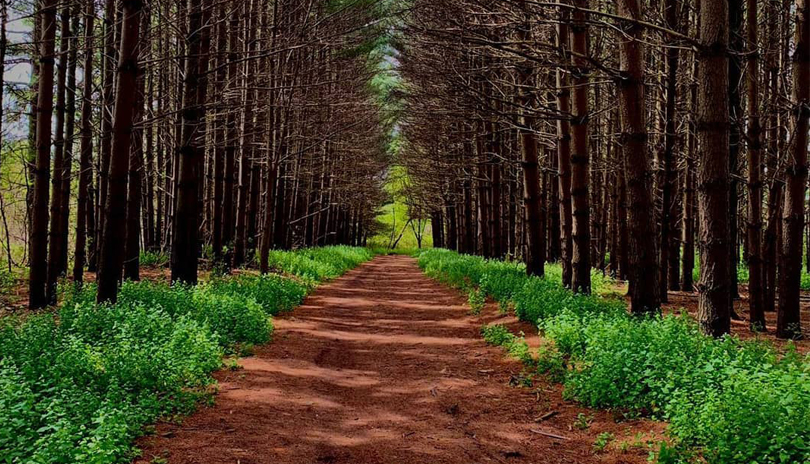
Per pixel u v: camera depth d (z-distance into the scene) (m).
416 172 41.09
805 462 4.28
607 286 19.17
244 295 12.97
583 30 12.11
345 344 11.17
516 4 11.88
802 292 20.89
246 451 5.57
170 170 24.42
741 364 6.10
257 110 17.06
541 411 6.97
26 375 6.30
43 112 11.62
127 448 5.06
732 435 4.81
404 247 87.44
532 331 10.87
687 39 7.34
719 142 7.38
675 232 19.52
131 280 14.16
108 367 6.81
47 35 11.39
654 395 6.27
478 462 5.55
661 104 17.08
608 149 22.08
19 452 4.62
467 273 20.33
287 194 33.50
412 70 18.67
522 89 15.89
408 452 5.79
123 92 10.10
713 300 7.54
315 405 7.21
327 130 22.89
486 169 27.27
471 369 9.14
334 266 27.61
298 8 16.83
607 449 5.71
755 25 11.16
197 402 6.83
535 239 16.66
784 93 12.98
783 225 10.61
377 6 17.36
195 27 13.49
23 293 14.99
